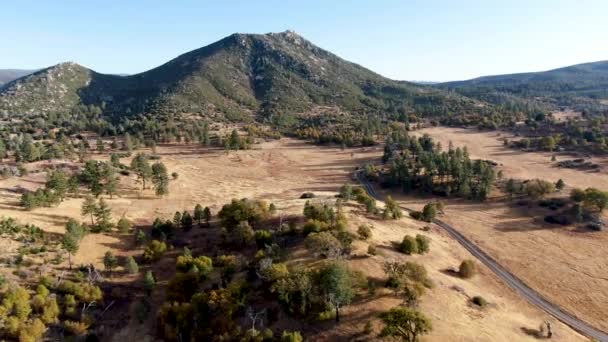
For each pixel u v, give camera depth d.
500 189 158.25
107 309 70.12
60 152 182.25
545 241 114.56
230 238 93.62
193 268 74.50
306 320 59.72
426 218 124.00
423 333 54.00
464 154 196.38
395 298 63.62
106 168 139.75
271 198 147.50
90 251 89.44
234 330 57.62
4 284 66.38
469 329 59.28
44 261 78.62
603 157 195.88
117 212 119.00
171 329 61.50
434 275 77.44
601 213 128.75
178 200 139.25
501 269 96.75
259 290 67.81
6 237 83.56
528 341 61.06
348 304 61.53
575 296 85.19
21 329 57.53
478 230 123.25
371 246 78.44
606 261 101.69
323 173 196.88
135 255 92.06
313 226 83.38
